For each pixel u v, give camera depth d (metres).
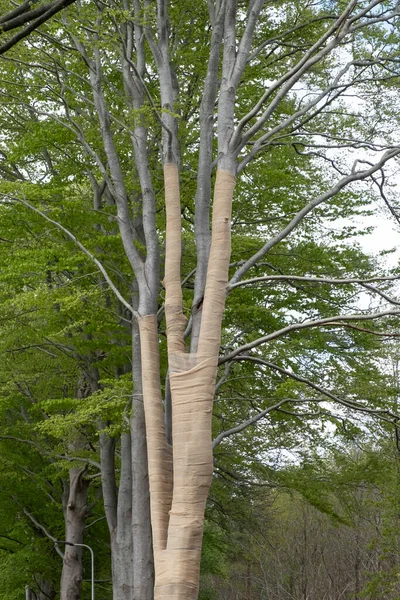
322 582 34.16
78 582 18.81
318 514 34.31
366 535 30.69
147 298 11.21
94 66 14.10
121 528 14.57
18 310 14.53
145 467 13.30
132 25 13.35
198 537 8.73
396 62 12.84
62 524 20.92
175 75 15.00
